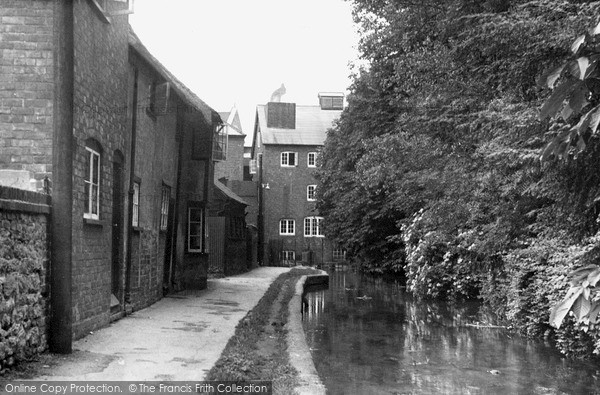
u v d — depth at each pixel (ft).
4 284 21.76
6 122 27.63
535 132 23.88
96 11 31.60
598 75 10.94
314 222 168.66
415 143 45.39
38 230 25.43
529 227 30.81
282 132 172.55
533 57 25.88
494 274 50.24
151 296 48.93
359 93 81.10
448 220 43.80
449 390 26.18
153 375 23.12
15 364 23.09
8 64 27.86
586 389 26.68
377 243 105.81
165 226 54.95
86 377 22.36
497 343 38.73
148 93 46.96
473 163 36.88
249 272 104.73
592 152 19.33
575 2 22.85
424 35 49.03
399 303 63.93
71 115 27.50
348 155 96.68
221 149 74.54
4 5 27.94
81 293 30.76
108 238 35.55
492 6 32.65
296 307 50.93
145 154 46.21
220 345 30.27
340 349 36.32
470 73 36.37
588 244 24.41
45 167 27.43
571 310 11.20
